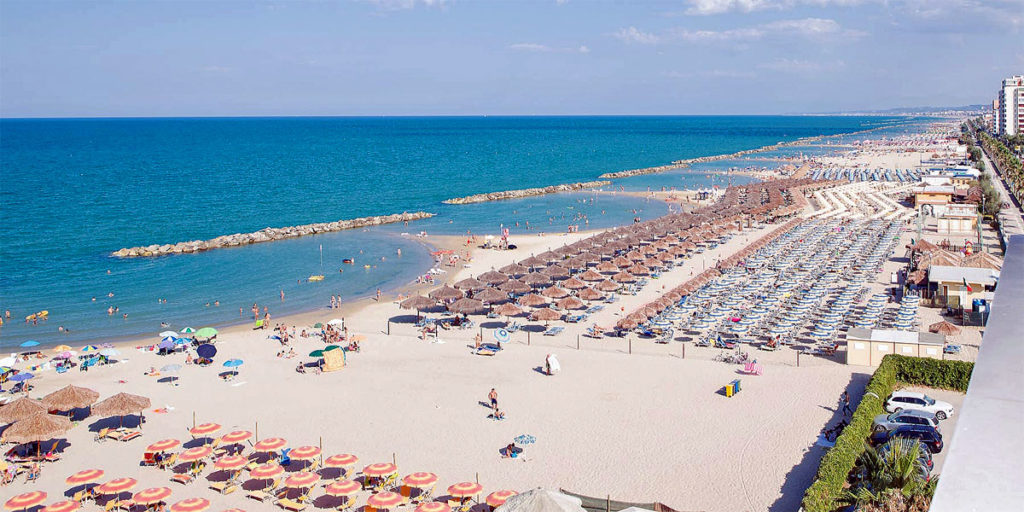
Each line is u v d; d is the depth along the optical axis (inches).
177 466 1557.6
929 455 1348.4
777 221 4899.1
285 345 2465.6
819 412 1758.1
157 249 4227.4
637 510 1135.6
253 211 5876.0
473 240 4483.3
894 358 1942.7
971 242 3878.0
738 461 1512.1
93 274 3681.1
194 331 2514.8
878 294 2913.4
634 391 1939.0
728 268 3361.2
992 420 255.9
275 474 1414.9
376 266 3848.4
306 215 5669.3
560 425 1724.9
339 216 5605.3
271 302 3134.8
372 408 1863.9
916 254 3373.5
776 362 2166.6
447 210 5900.6
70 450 1654.8
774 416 1742.1
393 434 1696.6
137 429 1753.2
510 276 3139.8
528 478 1465.3
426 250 4256.9
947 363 1883.6
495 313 2731.3
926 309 2682.1
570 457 1552.7
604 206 6013.8
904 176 7126.0
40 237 4702.3
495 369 2156.7
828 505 1179.9
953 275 2684.5
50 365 2285.9
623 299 2994.6
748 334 2436.0
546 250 4151.1
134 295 3253.0
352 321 2797.7
